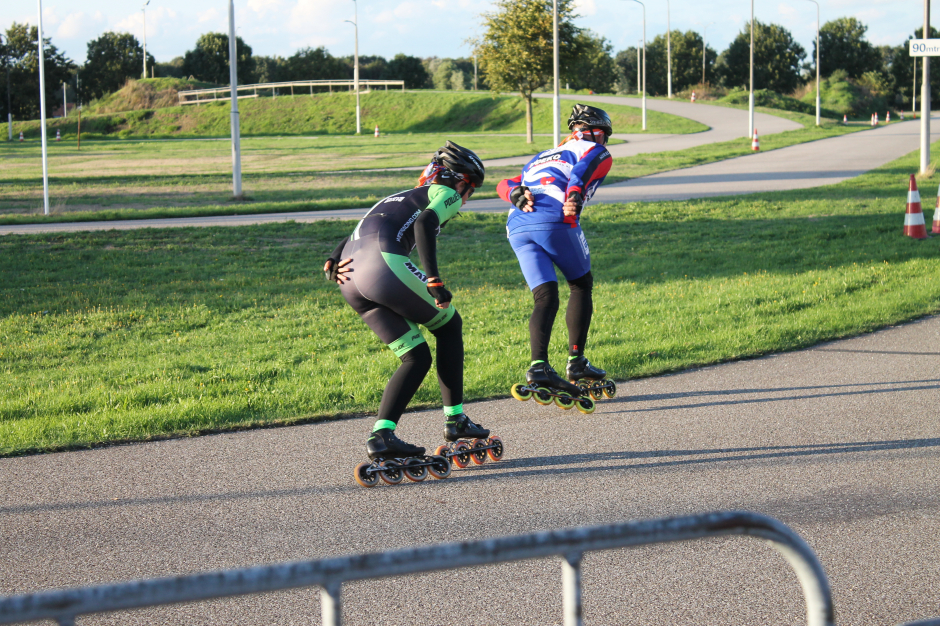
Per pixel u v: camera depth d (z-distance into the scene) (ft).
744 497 12.23
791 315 26.07
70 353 24.75
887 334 23.43
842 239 40.98
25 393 19.94
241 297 32.86
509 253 42.91
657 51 313.73
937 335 23.00
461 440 14.05
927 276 30.96
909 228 40.11
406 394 13.14
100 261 41.24
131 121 239.09
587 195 16.87
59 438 15.88
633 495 12.46
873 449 14.24
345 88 310.04
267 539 11.07
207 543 10.96
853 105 215.92
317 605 9.25
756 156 96.02
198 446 15.38
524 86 132.16
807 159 88.94
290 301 32.12
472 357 22.13
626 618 8.81
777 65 306.76
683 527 4.82
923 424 15.55
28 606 3.72
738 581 9.61
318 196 72.23
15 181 90.84
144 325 28.40
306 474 13.74
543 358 16.34
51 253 43.14
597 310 28.17
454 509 12.08
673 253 40.27
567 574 4.71
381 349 24.13
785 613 8.86
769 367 20.45
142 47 321.73
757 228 46.39
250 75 340.39
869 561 10.03
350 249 13.15
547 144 131.75
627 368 20.71
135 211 60.59
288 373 21.35
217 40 333.83
